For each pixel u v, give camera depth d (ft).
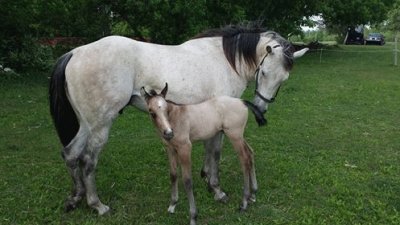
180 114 12.66
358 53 78.89
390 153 20.62
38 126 24.49
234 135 13.60
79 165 14.11
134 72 13.70
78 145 13.71
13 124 24.66
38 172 17.67
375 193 15.55
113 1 45.09
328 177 17.08
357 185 16.39
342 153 20.51
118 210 14.21
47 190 15.80
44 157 19.56
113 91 13.29
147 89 13.88
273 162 18.92
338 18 79.87
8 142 21.49
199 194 15.44
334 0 72.74
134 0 42.42
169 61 14.11
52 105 13.66
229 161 19.31
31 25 43.16
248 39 15.49
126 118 26.61
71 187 16.14
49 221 13.56
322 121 26.66
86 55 13.34
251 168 14.51
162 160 19.08
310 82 42.32
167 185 16.39
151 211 14.20
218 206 14.64
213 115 13.19
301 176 17.20
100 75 13.14
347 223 13.39
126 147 20.84
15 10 39.99
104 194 15.48
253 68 15.70
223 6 50.60
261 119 13.94
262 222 13.44
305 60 65.31
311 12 68.28
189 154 12.89
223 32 15.69
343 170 18.04
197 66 14.55
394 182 16.71
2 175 17.17
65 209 14.08
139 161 19.01
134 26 47.62
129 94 13.67
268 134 23.59
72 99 13.47
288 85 40.09
